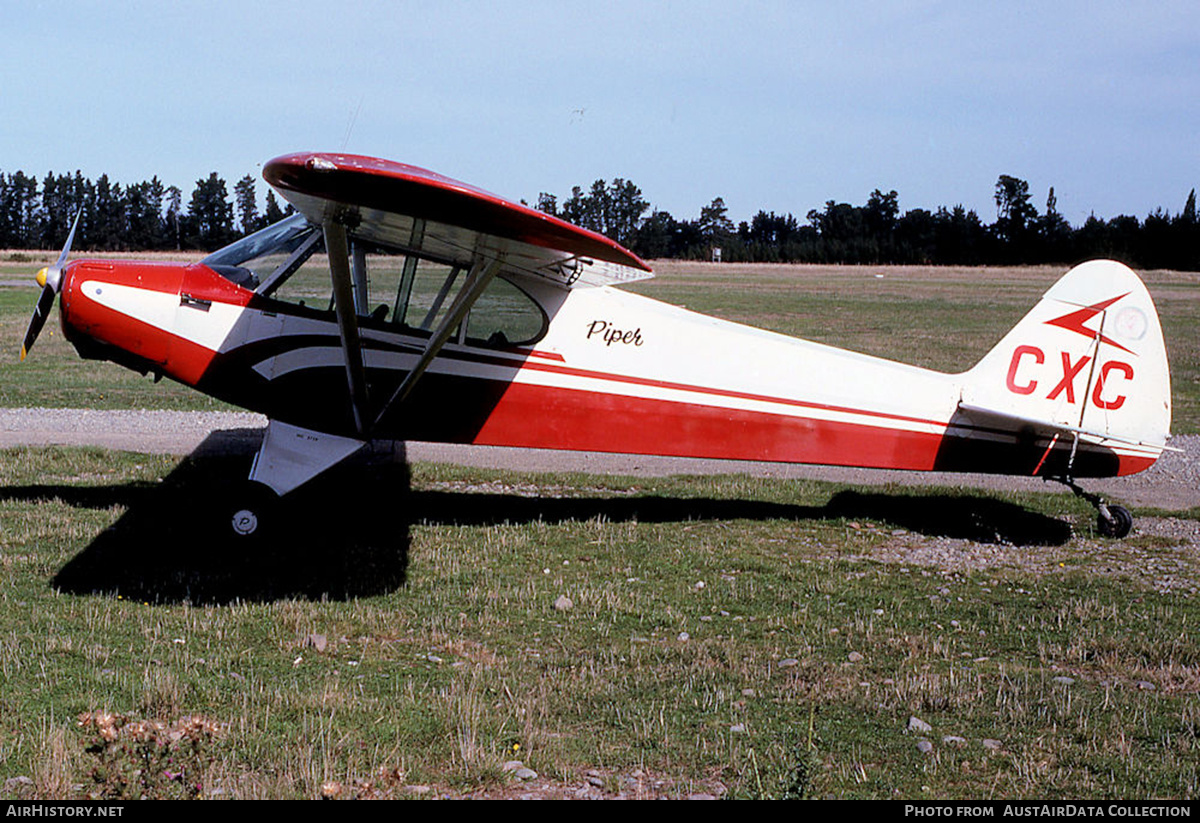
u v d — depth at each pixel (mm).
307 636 5336
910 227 117750
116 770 3613
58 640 5051
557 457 10828
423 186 4785
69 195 103250
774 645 5500
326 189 4941
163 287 7055
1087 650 5531
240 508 6812
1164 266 93500
